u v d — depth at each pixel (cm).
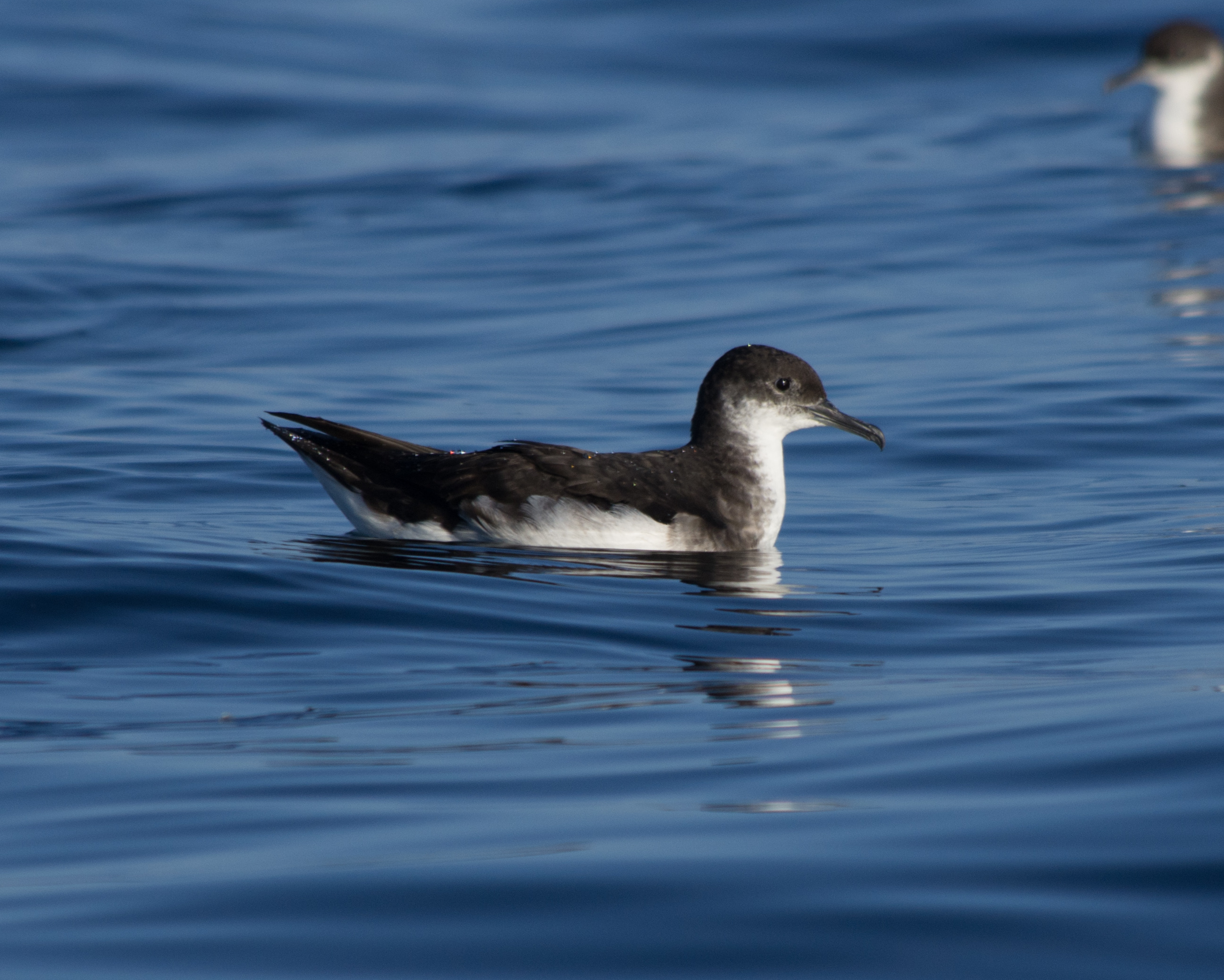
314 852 692
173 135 3828
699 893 641
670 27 4800
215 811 749
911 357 2066
